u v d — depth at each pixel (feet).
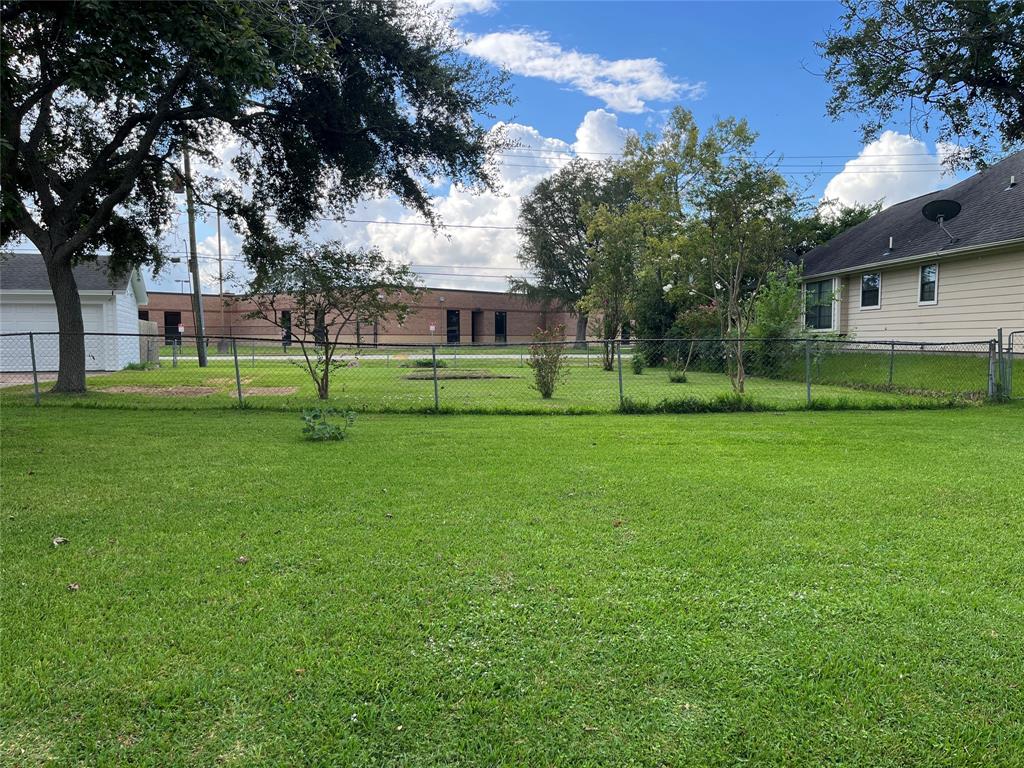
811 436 23.91
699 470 17.83
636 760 6.04
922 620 8.66
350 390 45.62
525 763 6.00
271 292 37.73
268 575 10.27
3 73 23.70
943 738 6.31
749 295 54.70
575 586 9.76
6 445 21.77
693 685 7.20
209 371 63.36
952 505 14.10
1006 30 31.09
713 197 42.50
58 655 7.80
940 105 35.58
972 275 47.65
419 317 160.66
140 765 5.96
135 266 50.49
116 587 9.82
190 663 7.65
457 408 32.37
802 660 7.66
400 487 15.87
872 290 58.70
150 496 15.03
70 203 38.78
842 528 12.48
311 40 28.25
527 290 158.51
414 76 37.76
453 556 11.03
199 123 43.01
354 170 41.96
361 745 6.25
